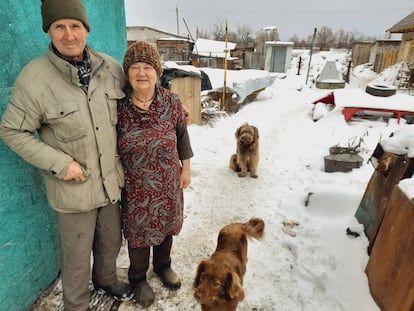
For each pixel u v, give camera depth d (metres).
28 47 1.90
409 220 1.87
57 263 2.42
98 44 2.87
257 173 4.99
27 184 1.98
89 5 2.65
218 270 1.89
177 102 1.98
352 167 4.59
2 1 1.67
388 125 7.51
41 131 1.60
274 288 2.46
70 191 1.69
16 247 1.94
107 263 2.17
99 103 1.67
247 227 2.55
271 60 26.55
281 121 8.95
